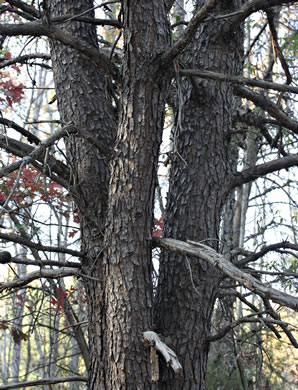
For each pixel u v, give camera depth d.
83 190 3.82
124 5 3.54
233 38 4.23
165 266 4.07
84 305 7.46
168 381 3.77
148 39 3.50
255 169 4.26
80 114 4.07
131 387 3.28
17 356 11.70
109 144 4.03
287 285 4.82
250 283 2.91
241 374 5.15
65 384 11.36
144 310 3.38
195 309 3.92
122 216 3.44
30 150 3.57
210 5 3.07
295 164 4.29
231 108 4.28
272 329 4.26
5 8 4.07
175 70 3.44
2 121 3.55
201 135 4.14
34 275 3.79
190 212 4.04
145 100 3.48
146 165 3.47
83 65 4.16
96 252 3.66
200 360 3.88
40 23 3.38
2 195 4.46
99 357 3.45
